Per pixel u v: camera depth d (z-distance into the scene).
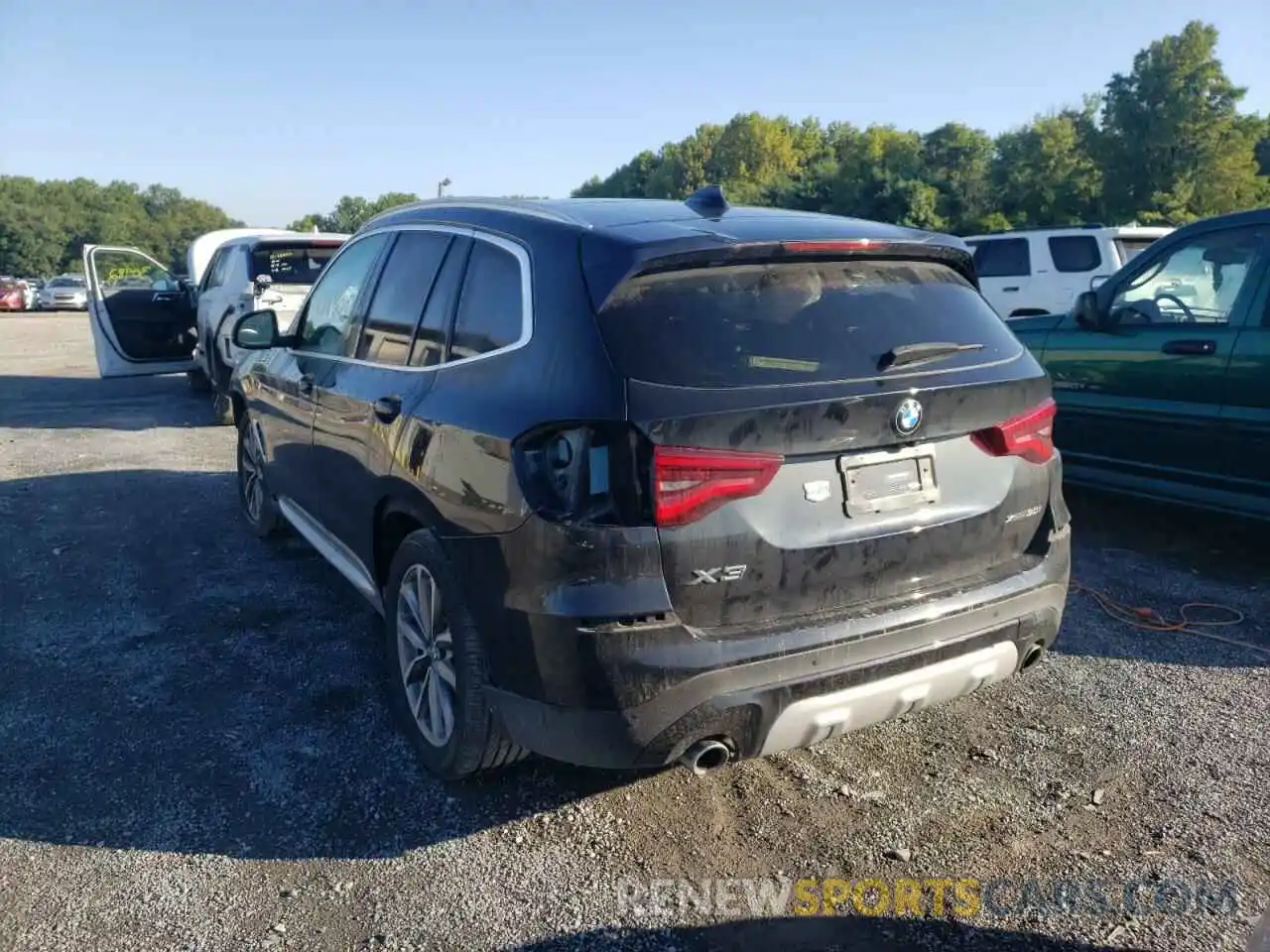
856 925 2.85
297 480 5.06
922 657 3.08
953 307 3.46
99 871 3.08
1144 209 50.69
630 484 2.75
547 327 3.09
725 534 2.81
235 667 4.52
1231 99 51.06
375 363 4.11
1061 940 2.79
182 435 10.47
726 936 2.81
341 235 12.68
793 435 2.87
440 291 3.81
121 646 4.76
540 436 2.92
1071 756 3.74
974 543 3.28
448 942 2.79
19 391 14.30
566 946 2.77
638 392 2.79
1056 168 54.25
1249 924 2.84
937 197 54.41
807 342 3.04
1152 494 6.06
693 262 3.04
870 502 3.04
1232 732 3.91
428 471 3.40
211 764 3.70
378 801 3.46
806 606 2.97
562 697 2.84
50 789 3.52
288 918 2.88
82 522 6.91
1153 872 3.07
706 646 2.79
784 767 3.69
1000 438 3.30
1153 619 5.04
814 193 63.22
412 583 3.67
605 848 3.20
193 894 2.97
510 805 3.44
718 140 104.94
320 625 5.02
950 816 3.37
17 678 4.40
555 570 2.83
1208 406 5.68
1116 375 6.18
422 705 3.64
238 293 10.55
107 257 12.62
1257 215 5.65
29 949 2.75
